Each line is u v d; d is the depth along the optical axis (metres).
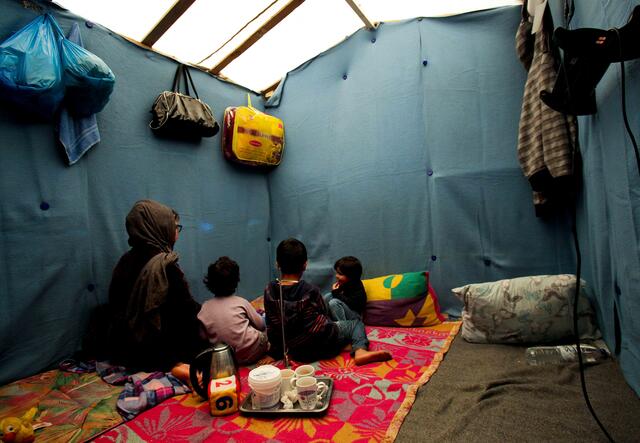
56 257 1.77
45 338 1.72
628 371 1.23
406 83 2.35
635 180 1.05
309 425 1.15
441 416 1.15
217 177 2.66
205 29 2.16
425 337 1.89
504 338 1.67
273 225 3.07
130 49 2.16
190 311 1.71
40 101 1.58
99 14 1.94
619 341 1.35
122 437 1.15
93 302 1.92
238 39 2.31
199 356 1.32
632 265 1.12
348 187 2.60
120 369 1.64
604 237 1.37
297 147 2.90
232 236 2.75
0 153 1.61
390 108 2.41
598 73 1.07
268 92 3.13
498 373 1.39
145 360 1.62
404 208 2.36
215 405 1.23
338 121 2.66
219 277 1.74
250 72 2.79
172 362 1.62
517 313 1.66
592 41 0.91
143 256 1.76
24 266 1.67
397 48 2.39
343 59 2.62
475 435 1.03
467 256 2.17
